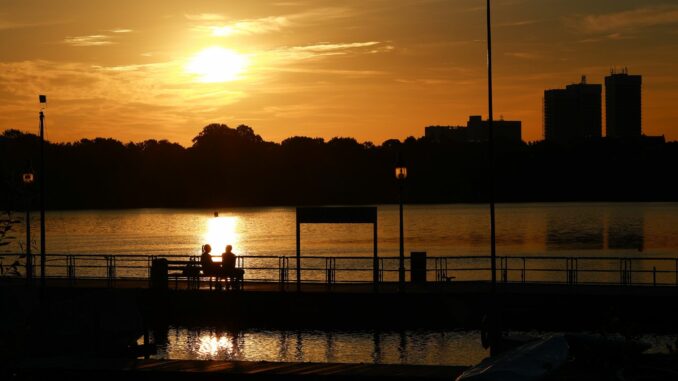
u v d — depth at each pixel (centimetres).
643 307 3834
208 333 3938
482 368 1881
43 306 2872
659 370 1961
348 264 7831
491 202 3148
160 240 12231
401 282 3975
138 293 4075
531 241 11400
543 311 3897
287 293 4041
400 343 3625
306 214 4094
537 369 1855
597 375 2103
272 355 3400
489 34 3269
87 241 12050
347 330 3959
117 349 3178
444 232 13750
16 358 1343
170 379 2498
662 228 14188
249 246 10944
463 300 3941
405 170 4009
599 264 7712
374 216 4062
